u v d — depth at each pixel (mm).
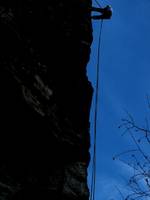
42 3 8906
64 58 8992
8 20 7879
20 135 7367
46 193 7270
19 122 7391
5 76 7320
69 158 8000
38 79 8047
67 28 9336
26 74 7801
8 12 7961
